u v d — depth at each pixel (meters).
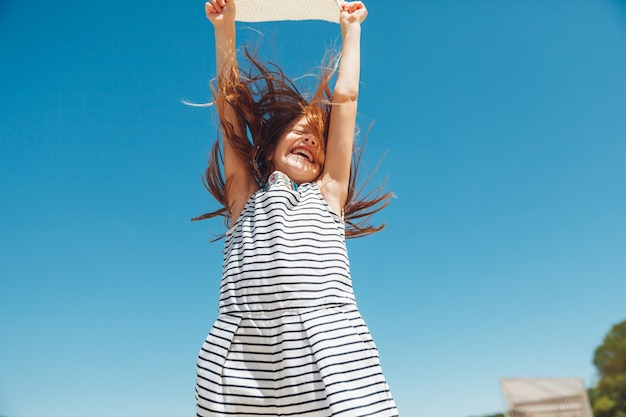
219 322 1.75
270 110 2.34
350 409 1.51
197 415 1.67
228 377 1.64
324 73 2.33
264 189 2.06
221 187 2.36
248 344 1.68
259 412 1.61
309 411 1.55
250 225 1.91
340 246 1.88
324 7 2.40
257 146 2.26
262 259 1.77
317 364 1.57
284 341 1.63
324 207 1.95
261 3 2.43
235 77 2.29
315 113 2.24
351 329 1.66
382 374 1.64
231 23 2.35
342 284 1.78
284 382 1.59
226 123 2.24
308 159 2.18
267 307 1.70
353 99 2.13
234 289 1.78
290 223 1.86
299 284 1.71
